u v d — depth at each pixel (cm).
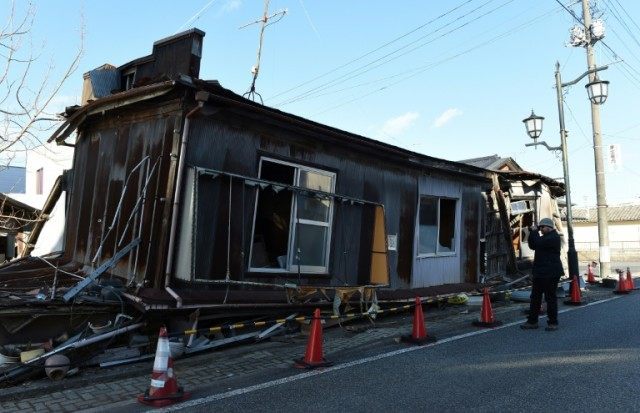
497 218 1348
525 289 1218
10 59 676
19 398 467
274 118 698
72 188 948
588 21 1641
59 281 707
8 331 535
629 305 1096
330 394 481
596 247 4475
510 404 448
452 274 1118
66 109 852
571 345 689
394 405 449
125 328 579
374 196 909
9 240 1457
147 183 659
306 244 781
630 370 551
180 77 610
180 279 622
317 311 604
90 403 455
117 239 720
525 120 1438
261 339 705
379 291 880
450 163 1084
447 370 565
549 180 1493
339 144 823
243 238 688
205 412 433
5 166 737
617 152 1662
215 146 665
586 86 1399
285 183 780
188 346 618
